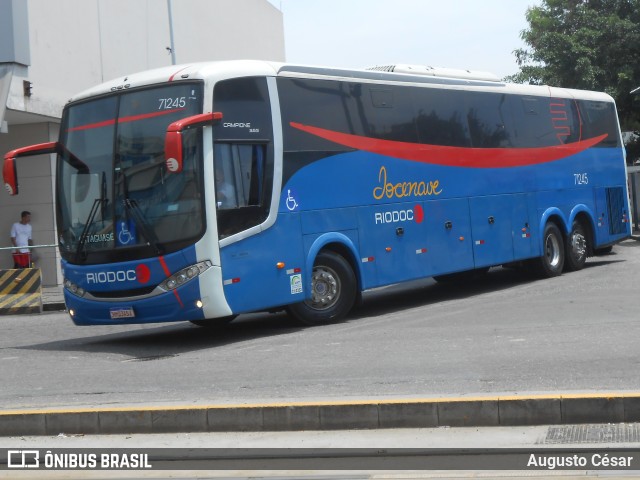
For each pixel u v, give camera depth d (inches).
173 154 481.7
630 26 1582.2
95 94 542.3
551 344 444.5
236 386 383.9
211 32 1364.4
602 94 905.5
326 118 588.1
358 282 605.3
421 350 450.6
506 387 349.1
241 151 528.4
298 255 559.2
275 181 546.0
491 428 307.7
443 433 304.5
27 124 987.3
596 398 306.3
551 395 313.1
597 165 876.0
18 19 687.1
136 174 520.1
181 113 511.5
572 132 840.9
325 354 456.4
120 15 1095.0
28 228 966.4
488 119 733.9
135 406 337.4
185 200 506.3
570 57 1585.9
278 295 544.7
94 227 530.3
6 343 608.1
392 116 640.4
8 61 678.5
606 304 590.6
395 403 313.3
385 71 661.9
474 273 813.9
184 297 504.4
